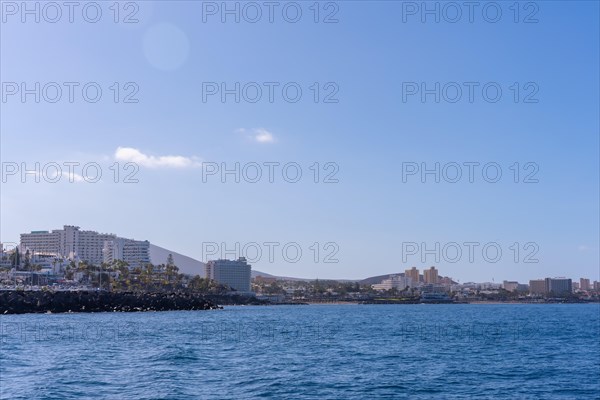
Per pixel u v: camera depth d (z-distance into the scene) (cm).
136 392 4447
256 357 6781
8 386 4634
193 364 6056
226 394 4462
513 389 4872
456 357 7069
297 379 5191
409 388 4847
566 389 4894
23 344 7894
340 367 6031
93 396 4272
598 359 6981
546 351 7906
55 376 5125
